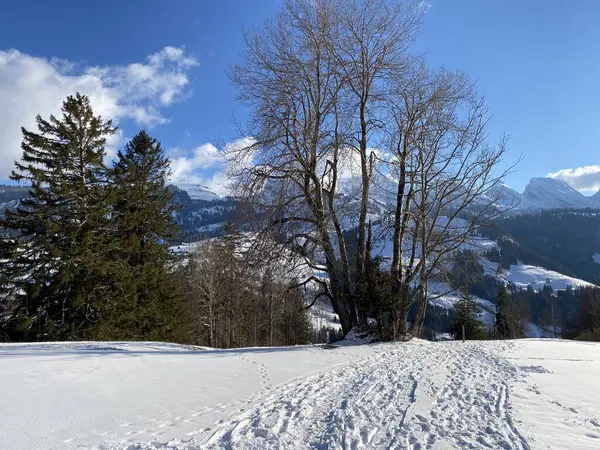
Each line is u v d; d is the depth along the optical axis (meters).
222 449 5.34
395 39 19.48
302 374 10.75
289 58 19.11
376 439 5.84
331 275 20.09
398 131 20.11
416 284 19.86
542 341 20.97
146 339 29.34
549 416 7.04
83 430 5.77
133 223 30.27
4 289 26.08
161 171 35.28
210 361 12.21
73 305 25.91
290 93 18.92
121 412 6.70
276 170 18.84
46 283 26.45
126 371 9.97
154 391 8.20
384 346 17.11
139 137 34.44
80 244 26.52
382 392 8.76
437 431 6.20
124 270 28.30
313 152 19.41
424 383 9.70
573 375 10.99
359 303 19.22
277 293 21.81
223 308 38.22
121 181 31.09
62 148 27.77
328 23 19.30
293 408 7.39
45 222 25.67
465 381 9.98
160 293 31.92
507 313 47.97
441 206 19.83
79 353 13.27
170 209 34.62
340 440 5.77
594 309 53.19
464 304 39.75
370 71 19.73
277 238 18.58
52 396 7.27
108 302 27.73
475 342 19.64
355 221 20.17
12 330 25.55
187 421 6.45
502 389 9.10
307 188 19.58
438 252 19.70
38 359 11.09
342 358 13.75
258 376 10.30
